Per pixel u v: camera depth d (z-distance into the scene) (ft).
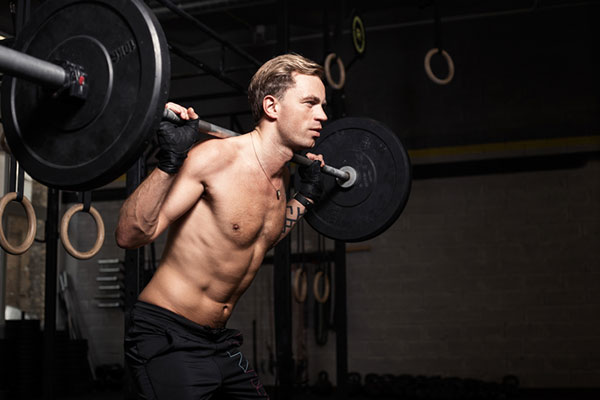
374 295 19.17
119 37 3.49
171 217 4.16
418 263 18.99
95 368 20.90
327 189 7.12
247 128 20.72
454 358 18.30
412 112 19.89
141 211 3.87
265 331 19.71
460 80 19.74
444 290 18.70
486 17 19.86
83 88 3.51
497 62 19.56
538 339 17.83
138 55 3.41
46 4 3.74
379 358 18.84
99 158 3.47
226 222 4.36
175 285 4.36
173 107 3.97
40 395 17.93
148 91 3.34
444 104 19.71
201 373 4.31
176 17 17.99
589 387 17.29
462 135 19.34
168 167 3.82
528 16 19.53
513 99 19.21
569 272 17.93
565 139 18.51
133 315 4.43
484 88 19.49
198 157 4.24
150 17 3.40
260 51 21.29
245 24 19.72
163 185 3.84
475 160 19.10
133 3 3.41
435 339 18.53
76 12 3.64
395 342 18.80
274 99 4.53
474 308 18.40
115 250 21.53
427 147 19.51
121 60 3.47
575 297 17.78
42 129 3.68
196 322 4.42
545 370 17.65
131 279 8.13
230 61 21.38
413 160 19.54
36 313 20.92
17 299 20.40
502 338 18.08
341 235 7.00
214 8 16.40
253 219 4.51
